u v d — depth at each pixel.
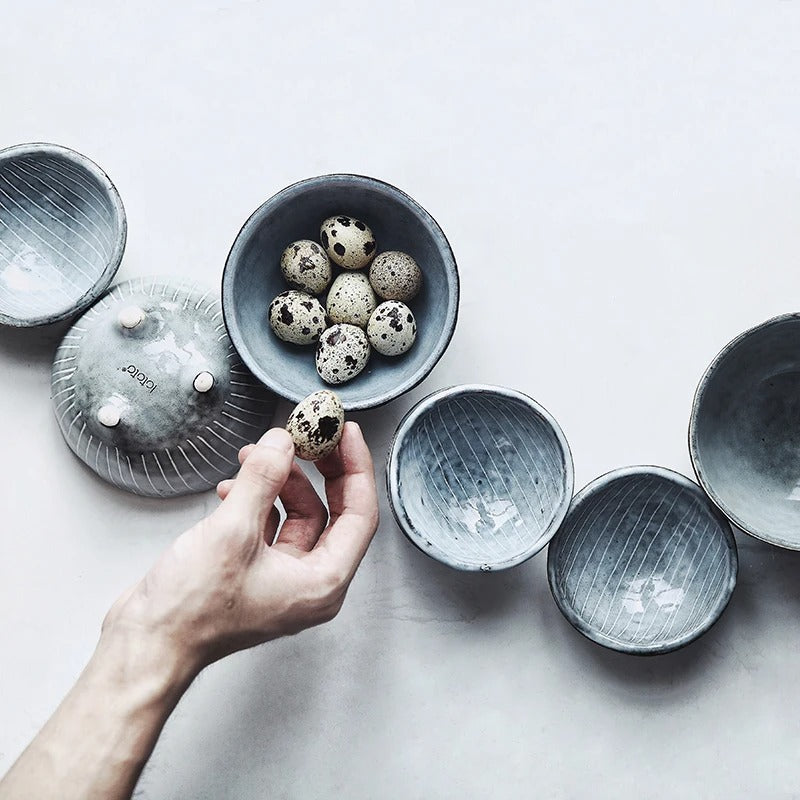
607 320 1.03
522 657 1.01
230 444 0.99
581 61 1.04
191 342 0.97
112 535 1.03
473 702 1.01
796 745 1.00
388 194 0.92
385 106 1.04
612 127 1.04
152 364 0.95
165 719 0.74
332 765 1.01
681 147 1.04
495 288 1.03
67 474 1.03
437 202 1.04
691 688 1.01
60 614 1.02
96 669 0.72
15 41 1.05
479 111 1.04
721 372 0.92
